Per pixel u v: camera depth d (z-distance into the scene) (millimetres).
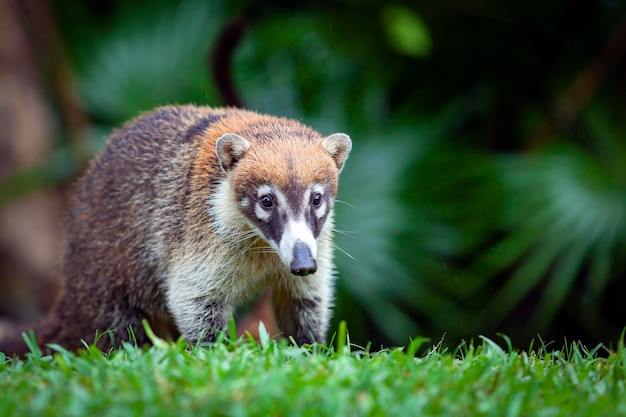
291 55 13047
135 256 8312
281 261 7848
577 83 12859
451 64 13367
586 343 13133
